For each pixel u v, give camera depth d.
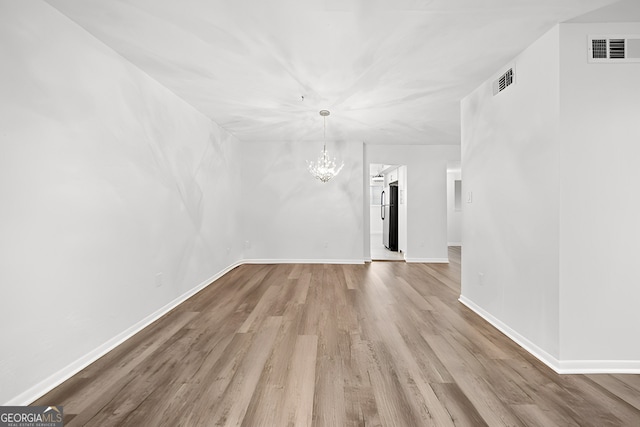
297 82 3.46
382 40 2.61
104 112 2.64
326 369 2.31
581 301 2.30
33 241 2.01
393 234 8.90
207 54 2.84
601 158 2.30
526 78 2.70
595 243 2.30
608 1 2.07
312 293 4.36
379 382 2.14
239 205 6.43
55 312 2.15
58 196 2.19
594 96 2.31
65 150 2.25
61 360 2.19
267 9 2.21
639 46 2.31
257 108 4.37
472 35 2.52
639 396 1.99
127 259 2.93
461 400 1.94
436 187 6.96
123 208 2.87
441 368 2.34
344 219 6.61
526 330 2.68
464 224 3.91
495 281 3.17
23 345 1.92
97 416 1.79
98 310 2.55
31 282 1.99
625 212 2.30
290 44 2.68
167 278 3.64
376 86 3.57
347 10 2.22
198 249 4.49
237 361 2.43
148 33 2.49
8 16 1.86
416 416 1.79
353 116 4.75
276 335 2.93
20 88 1.93
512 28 2.41
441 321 3.30
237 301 3.99
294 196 6.61
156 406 1.88
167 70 3.15
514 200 2.86
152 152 3.34
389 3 2.14
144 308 3.18
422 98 3.94
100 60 2.60
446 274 5.64
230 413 1.82
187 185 4.15
